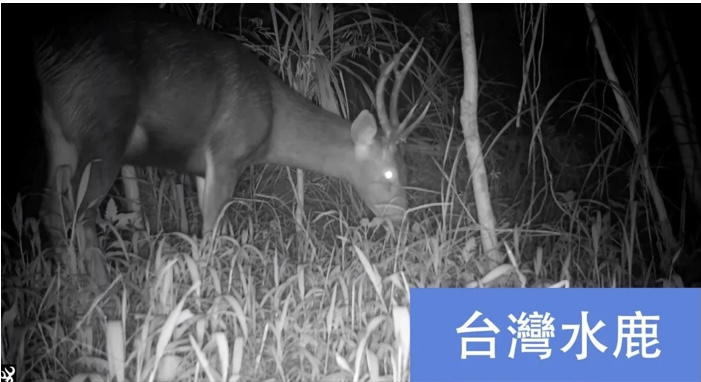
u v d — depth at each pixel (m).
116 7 5.12
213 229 5.07
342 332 3.99
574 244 5.41
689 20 6.96
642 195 6.43
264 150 5.66
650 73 7.20
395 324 3.67
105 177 5.02
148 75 5.16
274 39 6.44
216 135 5.43
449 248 4.78
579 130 7.38
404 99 7.18
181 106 5.28
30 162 5.26
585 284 4.93
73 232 4.48
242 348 3.62
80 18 5.02
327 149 5.71
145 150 5.32
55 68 4.98
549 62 7.60
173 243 5.26
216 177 5.44
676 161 6.93
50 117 5.02
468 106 4.92
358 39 6.83
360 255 3.96
